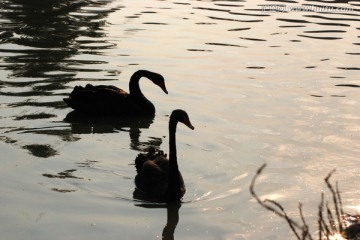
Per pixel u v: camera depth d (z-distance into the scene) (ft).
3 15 79.66
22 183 36.37
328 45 69.62
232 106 50.21
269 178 37.70
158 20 80.59
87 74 56.59
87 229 31.94
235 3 94.43
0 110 47.19
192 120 47.29
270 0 97.76
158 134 45.19
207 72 59.00
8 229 31.73
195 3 93.86
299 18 83.87
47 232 31.55
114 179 37.50
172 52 65.31
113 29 74.43
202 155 40.91
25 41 67.05
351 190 36.19
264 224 32.58
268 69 60.23
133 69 58.95
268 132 44.91
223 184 37.01
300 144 42.88
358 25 79.92
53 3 88.89
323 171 38.83
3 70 56.49
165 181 36.19
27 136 43.14
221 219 33.14
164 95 53.11
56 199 34.81
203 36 72.59
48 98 50.21
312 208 34.01
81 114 48.55
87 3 90.43
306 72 59.47
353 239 30.19
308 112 49.01
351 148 42.32
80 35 70.95
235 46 68.39
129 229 32.09
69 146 41.98
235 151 41.55
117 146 42.57
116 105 49.24
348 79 57.52
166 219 33.19
